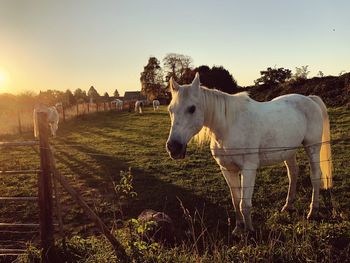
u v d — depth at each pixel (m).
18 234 5.62
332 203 5.91
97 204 6.82
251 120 4.97
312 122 5.89
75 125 22.98
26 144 4.27
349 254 3.88
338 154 9.54
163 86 56.56
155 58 56.34
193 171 8.99
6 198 4.50
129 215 6.24
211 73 33.69
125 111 35.41
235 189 5.20
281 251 3.95
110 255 4.10
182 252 4.22
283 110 5.48
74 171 9.73
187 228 5.46
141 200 6.93
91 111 32.09
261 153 5.15
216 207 6.35
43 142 4.22
